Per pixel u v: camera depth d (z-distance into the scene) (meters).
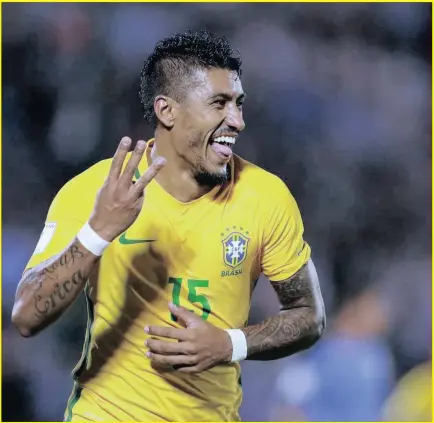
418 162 37.69
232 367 13.41
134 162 11.45
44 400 28.12
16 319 11.93
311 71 38.66
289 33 39.34
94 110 36.28
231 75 12.52
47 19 37.59
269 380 26.88
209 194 12.76
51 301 11.70
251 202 12.91
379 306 28.30
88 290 12.83
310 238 35.25
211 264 12.69
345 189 36.50
